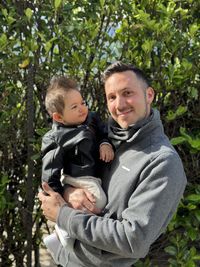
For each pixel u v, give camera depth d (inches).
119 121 87.7
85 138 94.0
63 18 130.5
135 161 85.5
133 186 84.0
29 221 136.3
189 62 128.9
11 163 134.8
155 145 84.6
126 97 85.9
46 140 97.7
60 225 87.4
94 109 133.2
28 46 123.8
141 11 127.0
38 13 130.2
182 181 83.2
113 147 92.4
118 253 82.1
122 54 130.6
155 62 131.6
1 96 127.5
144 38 131.3
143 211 79.6
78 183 93.7
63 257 96.5
